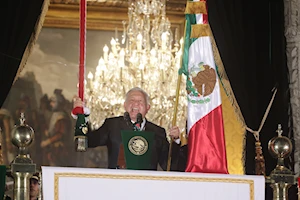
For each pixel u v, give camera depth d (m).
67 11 13.33
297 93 10.48
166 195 8.47
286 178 9.16
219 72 9.88
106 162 13.02
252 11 10.25
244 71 9.95
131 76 12.73
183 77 12.63
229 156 10.23
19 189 8.17
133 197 8.34
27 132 8.32
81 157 12.95
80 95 8.98
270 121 10.20
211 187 8.64
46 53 13.20
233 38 9.99
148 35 13.02
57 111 13.03
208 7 9.95
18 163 8.20
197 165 9.15
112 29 13.49
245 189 8.74
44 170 8.12
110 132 10.24
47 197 8.05
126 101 10.16
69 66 13.27
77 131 8.81
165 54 12.81
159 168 12.22
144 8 13.05
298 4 10.73
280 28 10.44
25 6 9.30
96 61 13.34
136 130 9.24
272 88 10.20
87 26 13.41
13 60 9.12
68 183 8.16
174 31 13.62
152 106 12.55
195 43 9.59
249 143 10.09
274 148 9.26
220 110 9.39
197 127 9.30
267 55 10.26
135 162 8.88
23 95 12.89
